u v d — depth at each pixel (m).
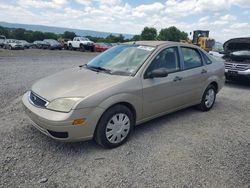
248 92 8.51
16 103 5.97
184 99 5.16
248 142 4.34
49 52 30.59
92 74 4.25
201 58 5.64
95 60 5.01
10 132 4.30
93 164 3.45
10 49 35.69
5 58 18.20
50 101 3.57
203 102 5.82
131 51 4.75
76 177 3.15
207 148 4.04
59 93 3.63
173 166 3.46
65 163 3.45
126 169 3.35
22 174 3.15
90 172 3.26
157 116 4.67
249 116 5.79
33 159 3.50
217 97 7.58
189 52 5.34
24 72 10.91
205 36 32.00
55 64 15.25
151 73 4.27
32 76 9.89
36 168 3.29
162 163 3.53
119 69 4.37
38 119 3.56
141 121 4.36
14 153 3.62
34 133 4.29
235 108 6.41
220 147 4.10
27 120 4.85
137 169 3.36
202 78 5.52
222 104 6.75
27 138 4.11
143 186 3.02
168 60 4.77
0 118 4.94
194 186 3.06
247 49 10.08
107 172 3.27
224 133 4.70
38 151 3.72
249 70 8.98
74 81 3.97
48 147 3.85
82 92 3.59
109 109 3.77
